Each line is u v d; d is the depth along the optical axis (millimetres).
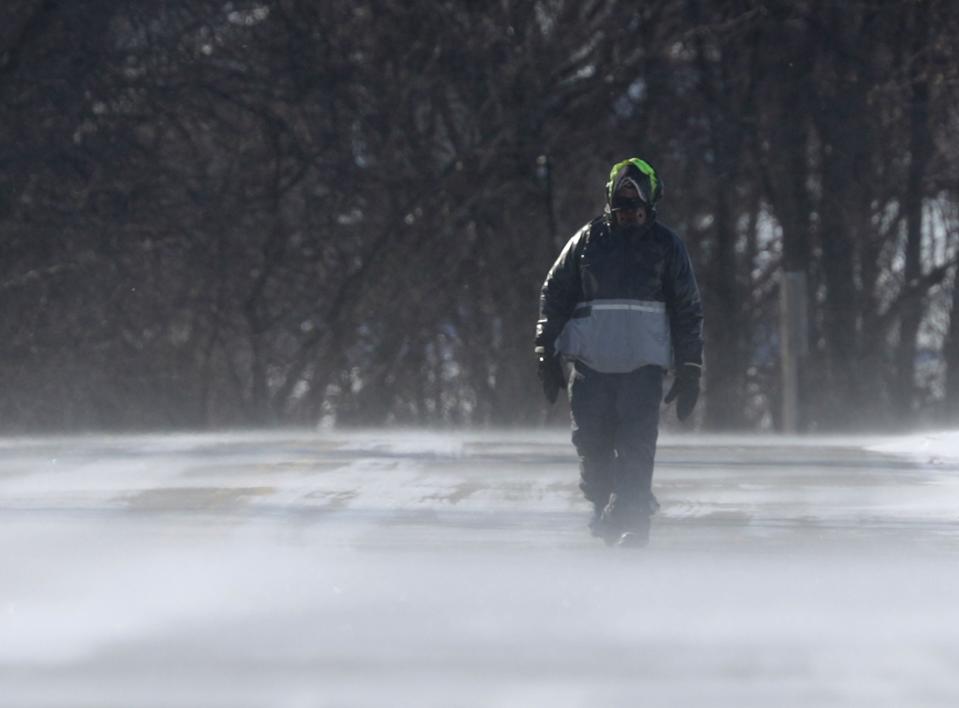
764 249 125688
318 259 105812
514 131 106062
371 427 105750
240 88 101562
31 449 45125
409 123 105438
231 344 104625
